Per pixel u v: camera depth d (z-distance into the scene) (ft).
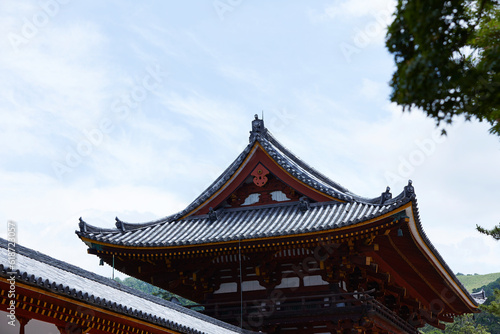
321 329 101.86
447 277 120.57
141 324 65.05
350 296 102.63
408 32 32.01
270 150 109.81
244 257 104.01
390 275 115.14
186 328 71.26
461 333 292.81
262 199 111.96
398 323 115.03
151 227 113.60
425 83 31.22
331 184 119.55
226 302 105.09
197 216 114.01
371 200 103.09
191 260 106.11
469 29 33.19
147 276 111.34
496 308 122.31
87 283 69.36
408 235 99.81
